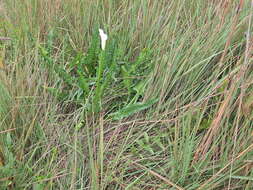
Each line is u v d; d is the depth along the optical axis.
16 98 1.27
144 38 1.55
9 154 1.11
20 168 1.13
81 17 1.65
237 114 1.11
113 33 1.56
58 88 1.38
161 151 1.20
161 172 1.15
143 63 1.49
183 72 1.38
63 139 1.23
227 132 1.19
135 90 1.43
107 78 1.33
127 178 1.16
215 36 1.38
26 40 1.44
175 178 1.11
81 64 1.47
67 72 1.44
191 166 1.10
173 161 1.11
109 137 1.29
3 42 1.58
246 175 1.07
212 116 1.28
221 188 1.11
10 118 1.24
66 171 1.15
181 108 1.27
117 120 1.34
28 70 1.31
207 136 1.15
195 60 1.37
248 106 1.16
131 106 1.29
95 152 1.18
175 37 1.49
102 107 1.38
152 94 1.35
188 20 1.60
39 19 1.64
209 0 1.59
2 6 1.66
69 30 1.62
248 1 1.42
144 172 1.14
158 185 1.10
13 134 1.24
